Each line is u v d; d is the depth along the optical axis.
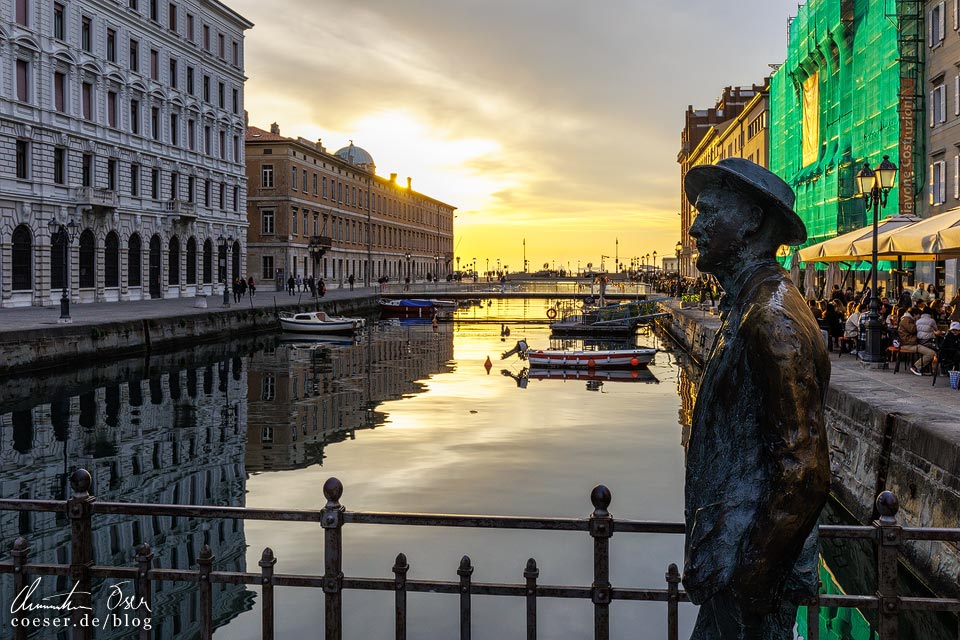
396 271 117.12
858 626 9.20
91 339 28.98
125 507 4.48
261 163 74.88
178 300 51.28
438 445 18.25
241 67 65.00
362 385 28.38
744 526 2.50
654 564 10.62
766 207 2.75
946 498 9.20
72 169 43.19
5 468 16.08
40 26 40.62
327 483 4.32
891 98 34.28
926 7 33.25
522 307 92.94
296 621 8.76
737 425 2.58
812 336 2.47
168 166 53.28
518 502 13.45
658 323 57.41
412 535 11.78
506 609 9.17
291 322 47.59
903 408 11.57
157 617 8.91
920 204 33.72
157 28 51.56
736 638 2.52
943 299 29.34
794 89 50.50
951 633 8.95
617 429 20.31
